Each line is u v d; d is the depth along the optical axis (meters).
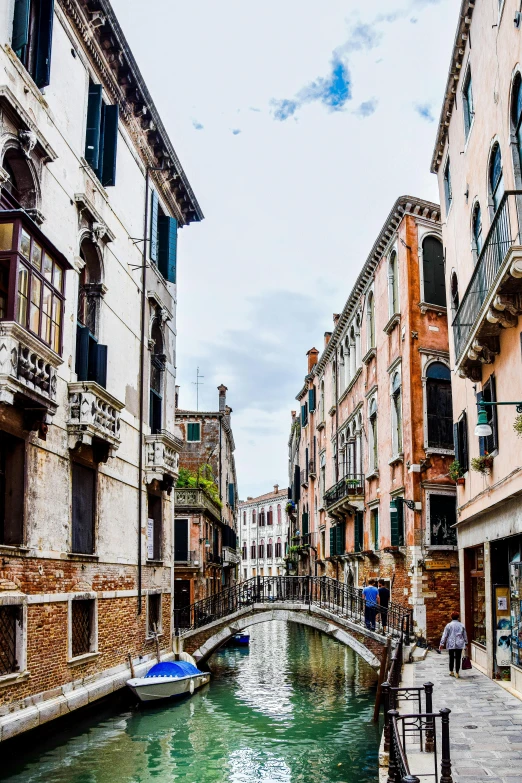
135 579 15.71
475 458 13.41
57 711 11.16
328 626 19.03
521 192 9.04
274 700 16.45
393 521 20.73
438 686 12.82
